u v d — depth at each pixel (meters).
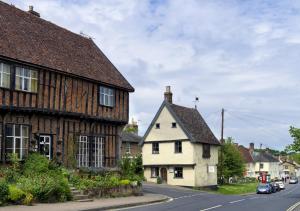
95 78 31.36
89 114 30.75
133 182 31.09
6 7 29.02
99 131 32.03
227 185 67.75
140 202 24.94
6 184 19.83
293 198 37.72
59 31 33.25
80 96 30.06
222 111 58.97
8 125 24.66
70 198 23.70
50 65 27.58
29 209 18.28
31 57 26.48
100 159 32.00
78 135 29.84
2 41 25.19
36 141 26.39
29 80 26.05
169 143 54.16
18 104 25.09
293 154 47.00
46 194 21.73
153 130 55.66
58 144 28.17
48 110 27.08
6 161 24.30
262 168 123.25
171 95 56.06
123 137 65.81
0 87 23.98
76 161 29.33
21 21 29.31
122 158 34.53
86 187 25.91
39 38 29.56
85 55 33.72
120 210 20.81
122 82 35.00
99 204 22.12
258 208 24.89
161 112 55.34
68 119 29.06
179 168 53.28
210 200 30.34
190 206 24.27
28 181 21.95
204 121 60.06
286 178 132.50
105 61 36.12
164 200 28.80
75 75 29.39
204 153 54.69
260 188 53.88
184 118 55.34
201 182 53.34
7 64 24.61
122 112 34.59
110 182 28.31
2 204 19.23
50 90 27.56
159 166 54.62
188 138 52.53
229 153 66.75
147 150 55.84
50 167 25.77
